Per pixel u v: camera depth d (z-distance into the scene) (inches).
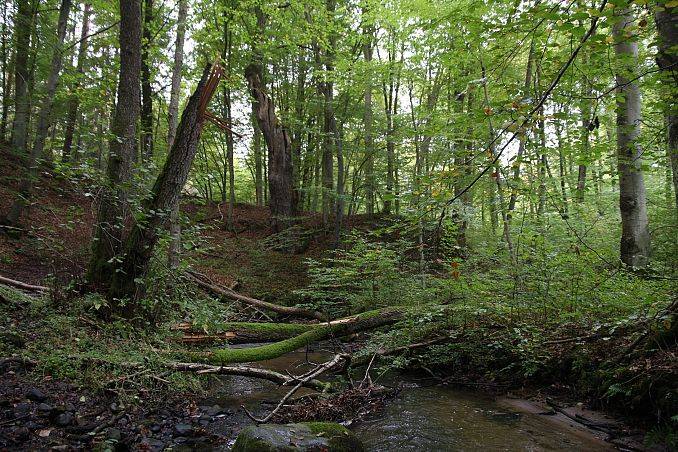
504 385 234.5
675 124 163.9
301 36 546.3
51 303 242.5
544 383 222.7
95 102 465.1
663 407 153.5
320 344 342.0
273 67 764.0
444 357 261.3
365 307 368.8
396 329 302.7
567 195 289.3
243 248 547.8
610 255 239.8
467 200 295.4
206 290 396.5
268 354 259.6
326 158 660.1
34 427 147.7
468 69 320.8
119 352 210.8
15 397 162.4
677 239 277.4
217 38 541.6
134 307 250.2
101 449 141.6
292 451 141.6
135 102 273.1
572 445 159.3
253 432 147.9
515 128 121.6
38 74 597.6
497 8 222.2
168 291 285.1
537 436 169.2
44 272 383.2
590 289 225.1
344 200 576.1
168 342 251.4
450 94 536.4
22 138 494.0
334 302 399.9
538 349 225.6
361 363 278.2
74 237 303.7
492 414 196.4
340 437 156.9
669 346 167.9
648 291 210.2
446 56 241.3
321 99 641.6
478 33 151.9
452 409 204.1
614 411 179.0
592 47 114.1
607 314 223.1
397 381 255.6
